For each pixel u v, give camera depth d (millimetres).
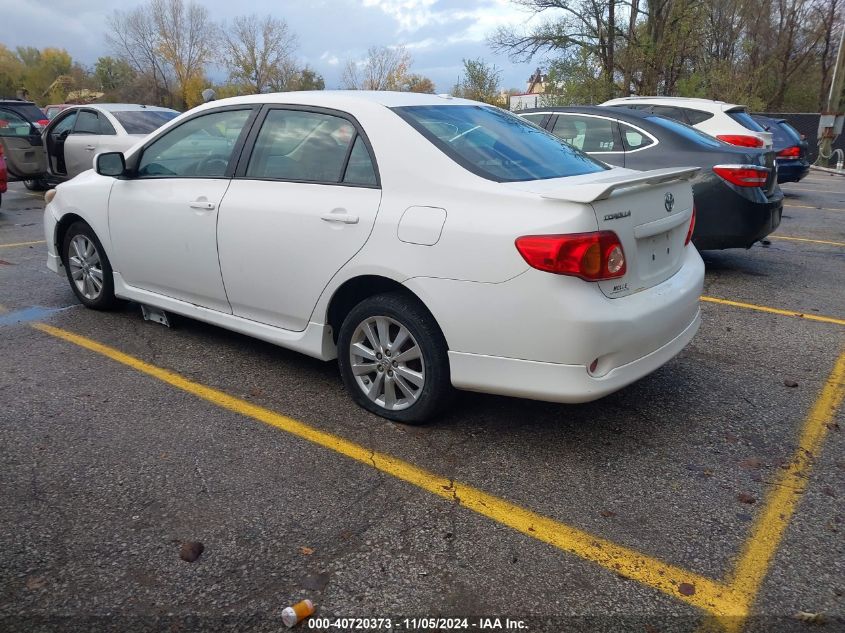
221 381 4230
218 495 3018
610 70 25969
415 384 3539
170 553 2637
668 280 3551
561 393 3070
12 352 4668
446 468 3270
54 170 11734
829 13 35312
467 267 3156
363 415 3791
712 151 6508
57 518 2842
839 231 9742
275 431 3604
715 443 3541
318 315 3826
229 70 47281
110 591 2439
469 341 3227
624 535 2793
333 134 3797
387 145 3555
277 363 4520
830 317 5660
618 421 3768
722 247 6625
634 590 2492
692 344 4996
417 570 2566
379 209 3459
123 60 54125
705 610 2402
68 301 5820
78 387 4121
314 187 3766
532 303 3021
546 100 27422
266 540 2721
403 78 47500
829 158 23062
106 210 4938
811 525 2865
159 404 3904
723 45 35906
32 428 3598
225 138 4301
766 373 4465
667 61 25016
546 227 2986
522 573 2564
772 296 6289
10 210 11070
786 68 36750
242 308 4242
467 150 3514
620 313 3094
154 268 4707
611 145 6996
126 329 5133
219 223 4152
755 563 2635
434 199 3320
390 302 3504
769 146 9391
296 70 48000
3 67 68125
